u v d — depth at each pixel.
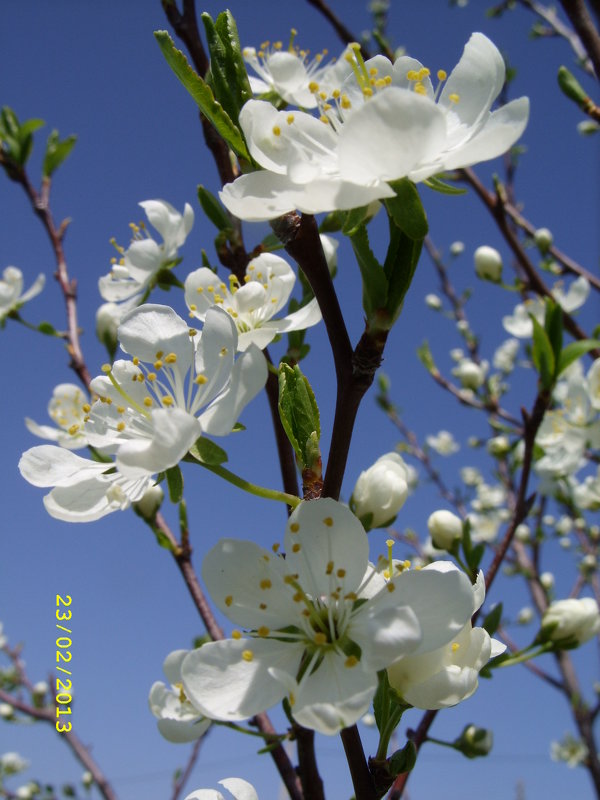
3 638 0.34
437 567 0.10
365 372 0.09
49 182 0.23
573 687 0.30
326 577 0.09
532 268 0.25
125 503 0.10
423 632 0.09
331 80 0.13
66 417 0.20
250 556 0.09
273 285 0.13
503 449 0.28
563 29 0.32
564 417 0.24
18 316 0.22
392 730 0.10
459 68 0.10
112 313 0.19
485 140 0.09
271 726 0.14
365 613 0.09
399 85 0.10
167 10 0.15
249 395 0.10
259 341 0.12
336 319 0.09
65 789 0.32
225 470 0.10
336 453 0.09
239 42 0.10
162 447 0.09
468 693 0.09
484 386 0.34
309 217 0.09
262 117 0.09
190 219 0.16
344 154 0.09
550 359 0.15
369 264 0.09
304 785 0.11
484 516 0.42
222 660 0.09
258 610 0.09
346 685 0.09
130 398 0.11
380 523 0.12
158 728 0.11
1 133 0.23
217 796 0.11
